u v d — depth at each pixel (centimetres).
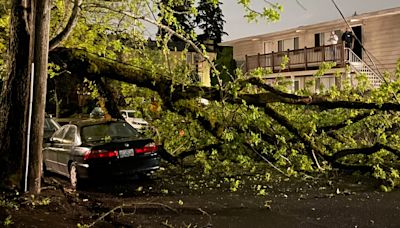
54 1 894
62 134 1059
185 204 767
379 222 642
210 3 844
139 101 1115
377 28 2233
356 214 688
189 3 873
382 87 987
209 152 1062
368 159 1054
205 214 698
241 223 645
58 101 2355
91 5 901
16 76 729
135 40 1041
